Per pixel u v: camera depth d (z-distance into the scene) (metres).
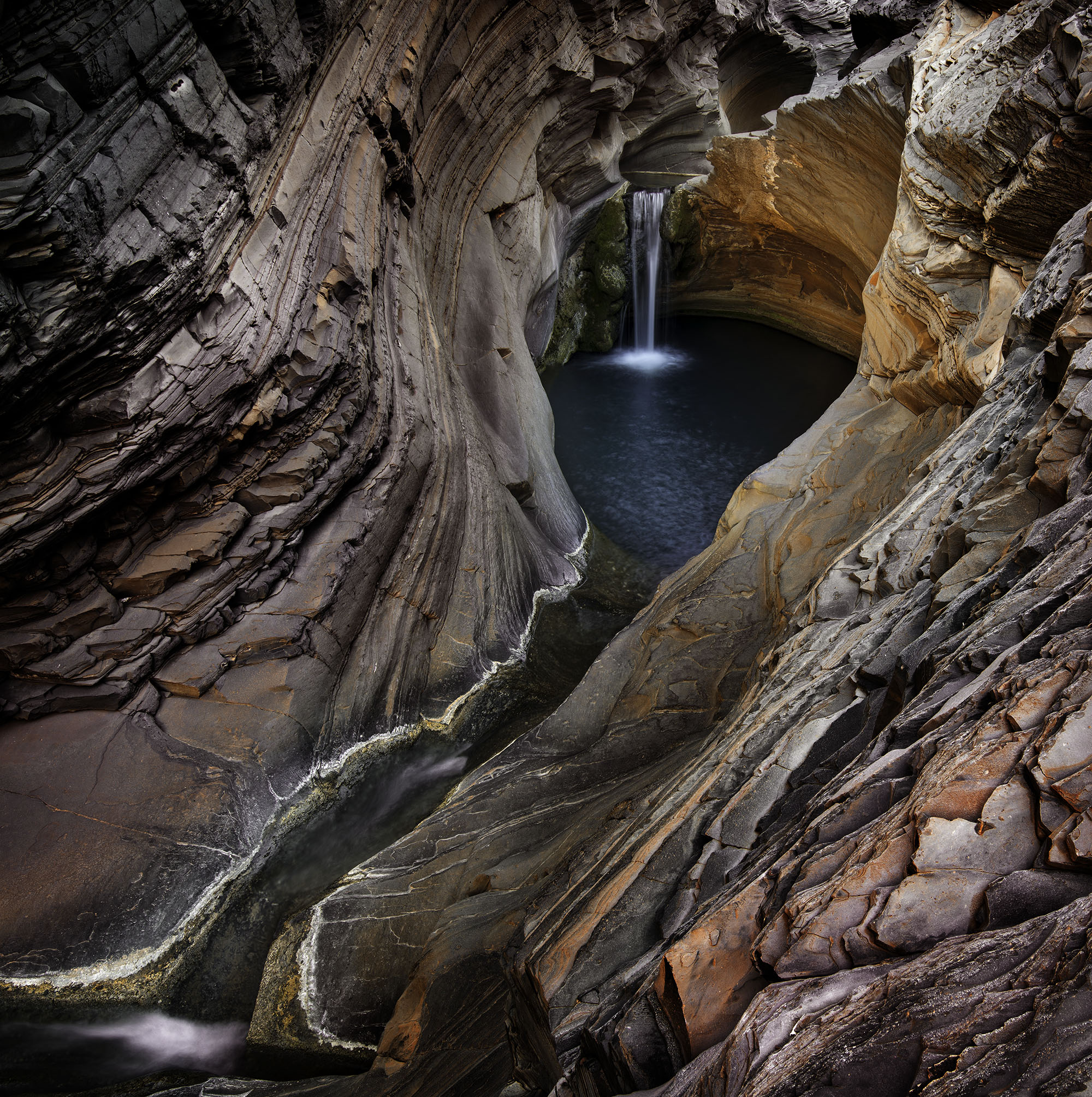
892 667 4.59
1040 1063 1.54
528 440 15.36
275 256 8.48
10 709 7.95
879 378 13.98
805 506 11.33
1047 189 8.66
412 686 10.55
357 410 9.92
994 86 10.45
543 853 6.86
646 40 18.81
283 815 8.39
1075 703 2.40
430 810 9.27
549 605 13.70
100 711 8.16
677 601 10.77
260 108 7.93
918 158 12.16
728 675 9.01
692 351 25.09
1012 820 2.25
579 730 9.29
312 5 8.47
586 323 24.70
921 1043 1.77
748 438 20.36
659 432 20.61
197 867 7.55
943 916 2.15
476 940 6.09
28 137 5.41
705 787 4.66
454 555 11.90
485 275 15.60
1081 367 5.29
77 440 6.98
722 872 3.77
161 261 6.64
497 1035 5.02
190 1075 6.25
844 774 3.39
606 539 16.73
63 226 5.67
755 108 31.06
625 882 4.15
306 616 9.20
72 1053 6.40
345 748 9.34
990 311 9.84
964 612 4.12
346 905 7.25
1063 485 4.76
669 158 24.91
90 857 7.34
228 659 8.80
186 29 6.68
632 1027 2.84
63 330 6.06
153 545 8.48
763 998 2.25
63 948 6.88
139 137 6.35
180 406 7.44
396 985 6.60
